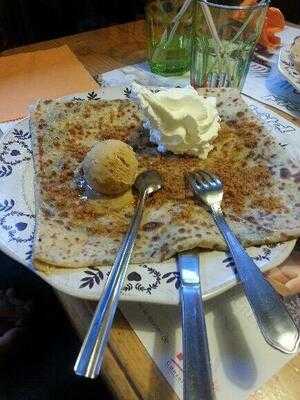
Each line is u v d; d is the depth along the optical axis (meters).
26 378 0.54
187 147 0.35
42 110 0.37
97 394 0.52
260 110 0.41
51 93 0.46
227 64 0.46
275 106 0.45
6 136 0.35
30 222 0.27
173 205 0.30
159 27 0.49
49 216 0.28
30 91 0.46
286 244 0.26
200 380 0.18
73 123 0.37
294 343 0.20
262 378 0.21
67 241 0.26
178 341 0.23
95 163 0.30
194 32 0.46
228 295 0.25
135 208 0.30
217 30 0.45
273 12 0.55
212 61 0.46
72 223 0.28
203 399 0.17
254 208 0.29
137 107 0.39
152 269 0.24
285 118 0.41
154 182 0.31
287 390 0.21
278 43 0.56
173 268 0.24
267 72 0.51
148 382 0.21
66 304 0.27
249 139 0.35
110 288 0.22
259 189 0.31
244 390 0.21
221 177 0.32
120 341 0.23
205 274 0.23
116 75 0.50
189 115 0.33
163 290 0.23
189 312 0.21
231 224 0.27
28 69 0.50
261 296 0.22
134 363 0.22
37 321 0.56
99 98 0.40
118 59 0.54
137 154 0.35
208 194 0.30
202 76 0.48
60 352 0.56
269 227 0.27
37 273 0.24
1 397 0.53
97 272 0.24
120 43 0.58
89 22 0.83
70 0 0.84
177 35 0.49
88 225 0.28
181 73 0.51
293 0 0.84
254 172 0.32
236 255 0.24
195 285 0.23
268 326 0.20
